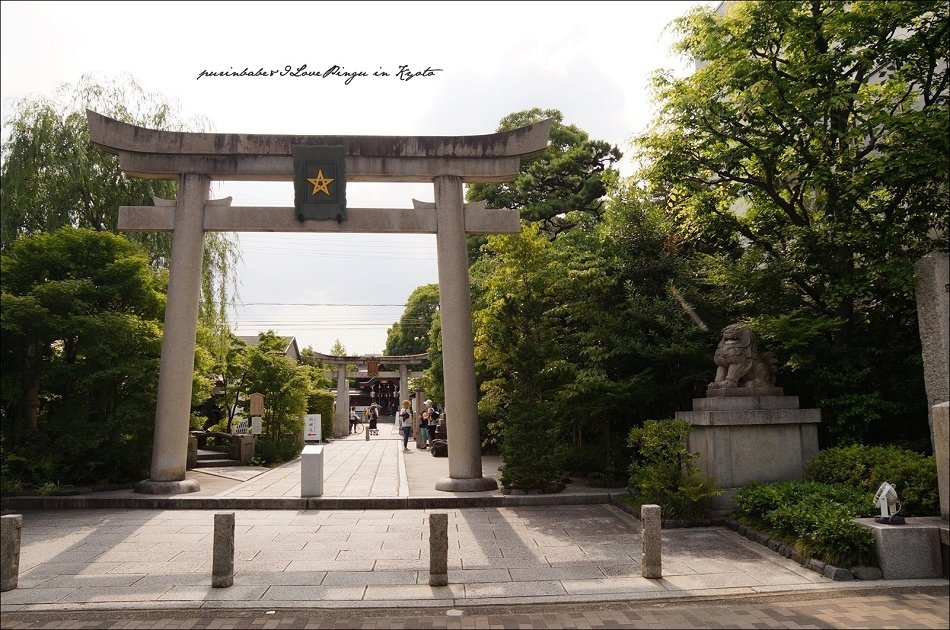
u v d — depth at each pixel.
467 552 8.96
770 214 15.25
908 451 9.66
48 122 17.12
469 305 14.48
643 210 15.95
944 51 12.59
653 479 10.73
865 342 12.69
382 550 9.12
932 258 10.55
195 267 14.16
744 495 10.02
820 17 12.66
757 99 13.13
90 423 13.67
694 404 11.99
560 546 9.28
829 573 7.43
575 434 17.33
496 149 14.76
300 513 12.08
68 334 13.62
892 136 12.06
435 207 14.71
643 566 7.67
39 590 7.28
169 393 13.70
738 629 5.96
